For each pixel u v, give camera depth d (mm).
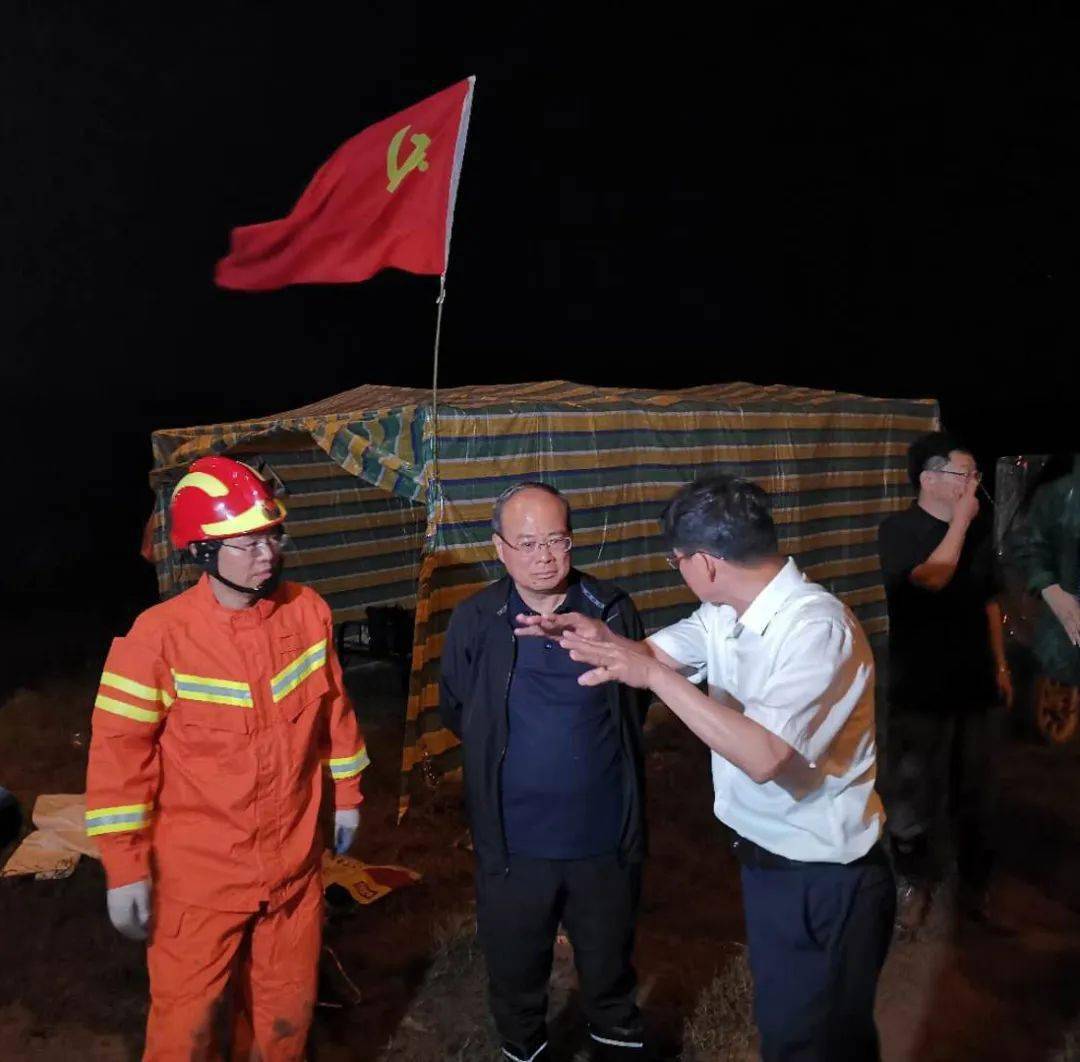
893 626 4000
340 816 2904
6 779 6422
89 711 8102
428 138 4711
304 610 2773
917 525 3893
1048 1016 3537
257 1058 2752
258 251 5082
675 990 3742
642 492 6199
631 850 2758
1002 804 5371
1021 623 5188
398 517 9297
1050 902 4328
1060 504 4461
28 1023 3711
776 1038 2277
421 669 5059
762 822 2238
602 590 2844
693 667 2516
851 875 2207
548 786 2684
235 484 2598
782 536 7059
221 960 2623
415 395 6805
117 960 4098
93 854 4863
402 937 4195
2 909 4488
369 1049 3463
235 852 2598
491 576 5371
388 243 4941
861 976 2229
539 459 5641
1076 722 6195
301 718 2699
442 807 5648
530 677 2713
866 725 2221
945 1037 3443
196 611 2613
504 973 2812
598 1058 2973
